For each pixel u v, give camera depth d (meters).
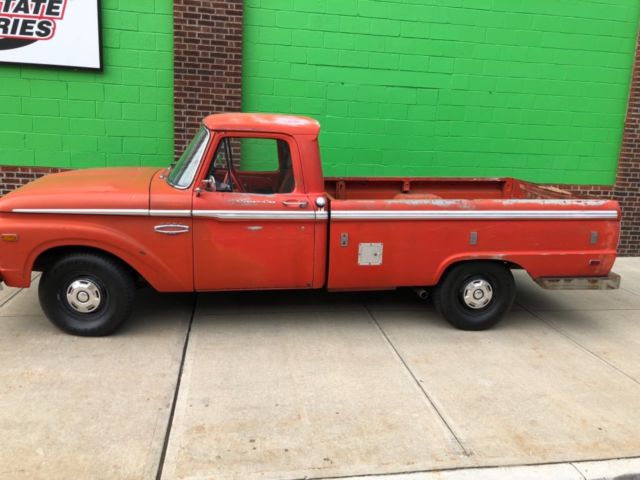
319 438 3.36
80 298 4.50
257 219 4.51
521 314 5.71
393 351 4.62
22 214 4.25
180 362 4.24
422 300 5.93
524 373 4.34
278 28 7.20
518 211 4.87
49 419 3.42
